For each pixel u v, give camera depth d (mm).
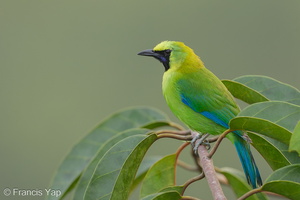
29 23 16547
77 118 15883
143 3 16375
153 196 6273
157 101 15711
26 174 15023
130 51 16188
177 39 15961
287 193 5793
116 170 6566
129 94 15844
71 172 8094
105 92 16016
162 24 16109
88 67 16234
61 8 16594
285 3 15547
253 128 6141
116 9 16484
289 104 6363
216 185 6266
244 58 15453
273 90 7648
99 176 6531
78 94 16125
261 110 6379
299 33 15438
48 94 16109
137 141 6699
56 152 15648
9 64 16344
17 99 16141
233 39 15547
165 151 15000
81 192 7074
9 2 16547
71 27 16516
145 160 8133
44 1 16609
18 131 15820
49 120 15906
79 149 8234
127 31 16344
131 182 6402
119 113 8477
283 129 5938
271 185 5781
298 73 15234
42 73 16312
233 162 14461
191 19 15977
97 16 16516
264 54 15375
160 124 8391
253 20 15609
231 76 15469
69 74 16266
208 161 6488
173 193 6086
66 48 16438
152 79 15930
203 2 15922
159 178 7566
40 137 15758
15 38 16438
